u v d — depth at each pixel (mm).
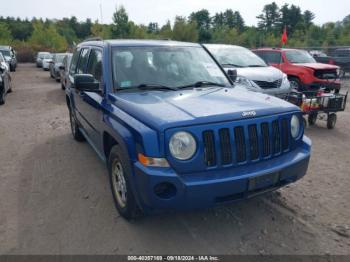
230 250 3246
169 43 4789
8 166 5402
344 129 7777
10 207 4066
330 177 4891
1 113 9875
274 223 3672
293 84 12078
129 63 4277
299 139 3645
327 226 3625
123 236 3463
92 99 4500
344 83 17125
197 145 2986
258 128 3229
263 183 3180
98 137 4391
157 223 3676
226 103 3451
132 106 3441
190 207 2984
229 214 3844
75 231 3564
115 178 3807
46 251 3254
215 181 2953
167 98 3650
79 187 4598
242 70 9109
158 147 2941
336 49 22172
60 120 8828
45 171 5176
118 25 34281
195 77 4414
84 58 5367
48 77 22859
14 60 28531
